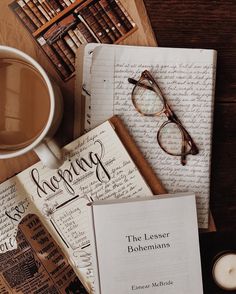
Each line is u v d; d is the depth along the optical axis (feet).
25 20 1.68
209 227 1.71
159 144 1.70
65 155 1.70
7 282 1.75
